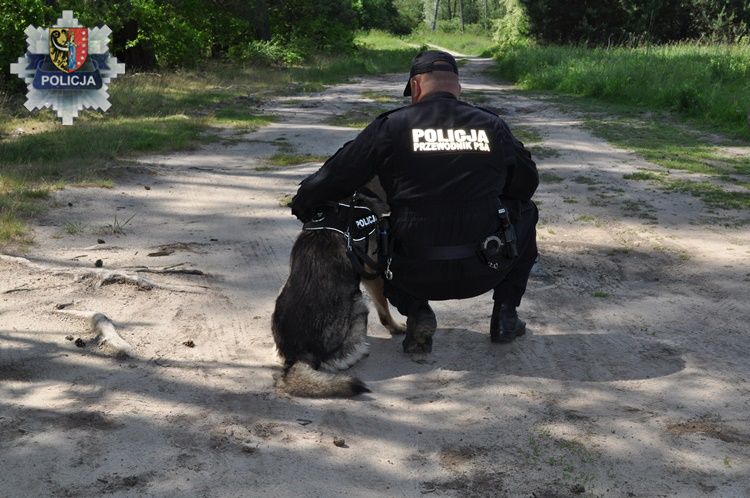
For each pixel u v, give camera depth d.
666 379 4.05
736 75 17.81
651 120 14.61
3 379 3.86
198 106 15.75
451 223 3.81
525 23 41.31
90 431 3.40
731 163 10.36
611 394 3.88
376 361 4.25
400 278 3.98
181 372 4.03
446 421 3.60
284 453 3.29
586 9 37.03
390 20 78.00
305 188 3.97
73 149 10.09
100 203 7.56
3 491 2.96
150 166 9.48
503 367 4.19
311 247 3.93
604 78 18.98
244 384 3.92
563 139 12.25
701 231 6.95
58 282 5.19
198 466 3.17
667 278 5.74
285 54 29.75
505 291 4.35
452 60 4.08
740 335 4.66
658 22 36.06
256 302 5.09
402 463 3.25
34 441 3.29
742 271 5.84
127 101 15.20
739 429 3.54
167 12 25.05
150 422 3.50
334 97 18.33
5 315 4.64
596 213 7.60
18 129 12.12
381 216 4.04
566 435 3.48
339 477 3.13
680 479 3.14
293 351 3.89
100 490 2.99
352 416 3.63
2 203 7.09
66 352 4.19
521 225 4.18
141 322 4.65
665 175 9.42
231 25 30.12
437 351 4.39
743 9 34.72
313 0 35.12
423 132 3.82
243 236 6.64
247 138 12.07
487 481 3.12
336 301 3.89
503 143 3.93
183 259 5.91
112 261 5.77
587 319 4.92
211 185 8.67
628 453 3.33
